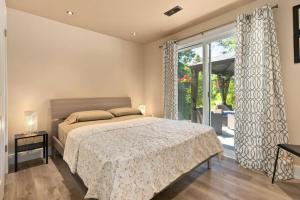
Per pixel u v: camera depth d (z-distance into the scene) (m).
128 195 1.42
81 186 2.14
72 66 3.50
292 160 2.33
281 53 2.43
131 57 4.50
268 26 2.42
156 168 1.68
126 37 4.17
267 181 2.25
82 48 3.63
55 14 3.02
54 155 3.16
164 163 1.77
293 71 2.34
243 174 2.45
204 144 2.38
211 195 1.96
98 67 3.88
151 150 1.69
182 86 4.03
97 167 1.58
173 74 3.87
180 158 1.96
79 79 3.61
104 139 1.97
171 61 3.90
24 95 2.98
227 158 3.02
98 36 3.87
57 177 2.37
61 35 3.35
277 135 2.37
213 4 2.74
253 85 2.58
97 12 2.95
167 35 4.07
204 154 2.34
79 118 3.03
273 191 2.03
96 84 3.86
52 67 3.26
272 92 2.37
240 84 2.73
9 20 2.81
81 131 2.34
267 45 2.41
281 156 2.34
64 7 2.78
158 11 2.93
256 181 2.25
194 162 2.15
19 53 2.91
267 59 2.40
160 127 2.56
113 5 2.72
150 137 2.05
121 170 1.43
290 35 2.35
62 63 3.38
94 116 3.19
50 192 2.02
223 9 2.90
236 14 2.89
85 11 2.91
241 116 2.73
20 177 2.37
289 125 2.39
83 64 3.65
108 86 4.07
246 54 2.70
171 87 3.92
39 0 2.58
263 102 2.46
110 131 2.33
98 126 2.56
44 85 3.18
